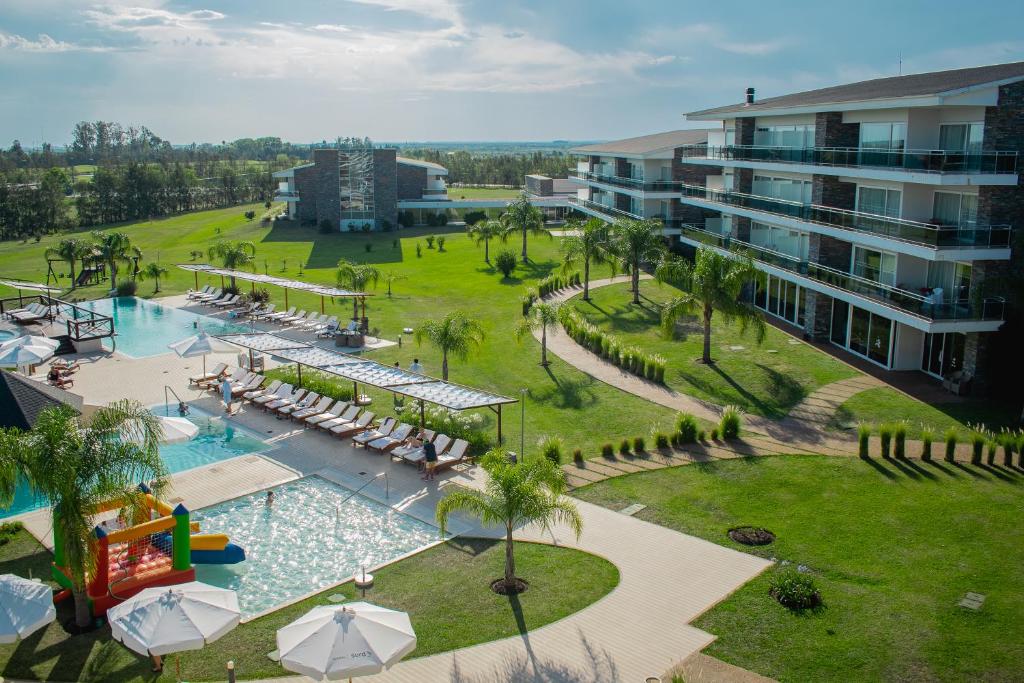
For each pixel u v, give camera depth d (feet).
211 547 63.57
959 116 105.29
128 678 49.06
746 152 154.81
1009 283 94.32
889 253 114.62
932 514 69.56
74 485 53.57
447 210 336.90
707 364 119.24
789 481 77.87
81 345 136.05
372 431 92.38
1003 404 96.37
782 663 49.67
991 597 56.29
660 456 85.71
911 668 48.83
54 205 369.50
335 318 148.66
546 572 61.93
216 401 108.88
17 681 48.65
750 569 61.72
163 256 264.93
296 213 344.90
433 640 52.75
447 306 175.63
